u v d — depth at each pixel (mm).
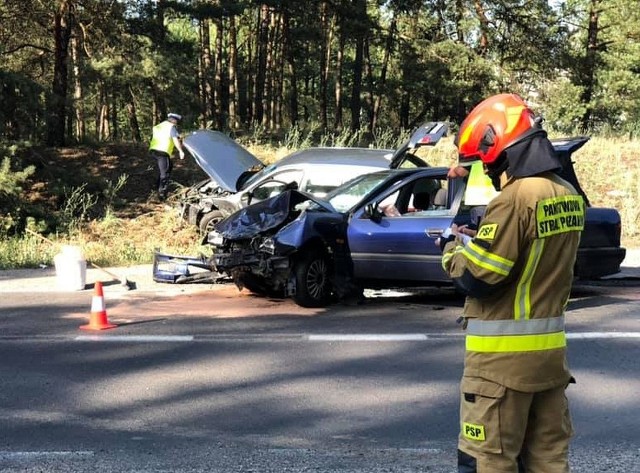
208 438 4633
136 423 4910
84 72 22453
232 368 6234
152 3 24484
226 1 25859
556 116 30125
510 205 2719
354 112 32844
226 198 13375
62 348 6887
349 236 8859
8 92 16266
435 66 28109
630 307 8914
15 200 15086
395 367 6266
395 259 8664
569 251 2822
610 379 5906
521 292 2775
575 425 4891
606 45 33219
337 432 4750
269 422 4934
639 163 19891
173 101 26859
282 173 12758
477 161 2951
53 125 19203
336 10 30484
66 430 4773
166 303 9164
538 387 2793
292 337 7324
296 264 8719
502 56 29422
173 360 6480
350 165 12469
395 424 4898
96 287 7766
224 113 37719
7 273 11586
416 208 9102
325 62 39688
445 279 8492
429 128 9555
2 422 4922
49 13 20172
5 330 7625
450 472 4074
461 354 6695
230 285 10492
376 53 50219
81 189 16594
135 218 16109
